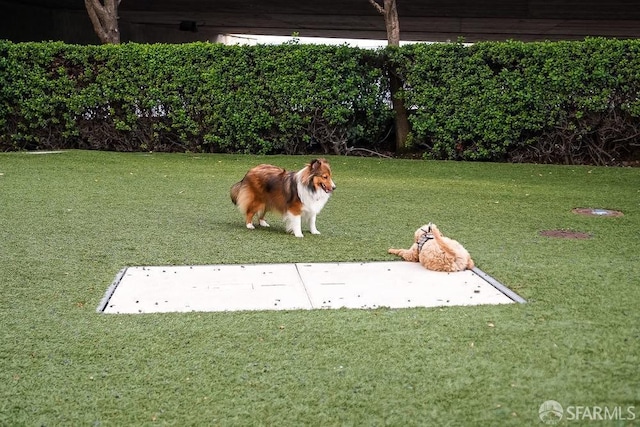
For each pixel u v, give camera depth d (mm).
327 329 4684
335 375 3988
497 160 14188
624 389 3742
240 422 3504
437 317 4906
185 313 5031
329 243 7195
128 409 3646
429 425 3438
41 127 15094
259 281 5848
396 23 14992
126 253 6695
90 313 5039
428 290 5594
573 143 13836
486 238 7484
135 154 14430
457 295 5453
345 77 14359
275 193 7625
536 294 5434
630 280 5793
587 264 6355
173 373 4047
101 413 3611
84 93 14789
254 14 29766
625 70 13172
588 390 3744
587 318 4852
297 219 7520
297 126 14539
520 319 4844
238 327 4734
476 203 9578
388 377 3953
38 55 14688
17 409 3656
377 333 4602
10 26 24703
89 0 16156
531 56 13484
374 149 15180
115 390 3852
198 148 14953
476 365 4082
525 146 14062
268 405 3664
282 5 26969
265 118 14484
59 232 7496
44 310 5105
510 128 13805
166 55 14492
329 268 6254
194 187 10570
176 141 15070
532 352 4254
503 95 13672
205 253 6730
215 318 4922
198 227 7879
